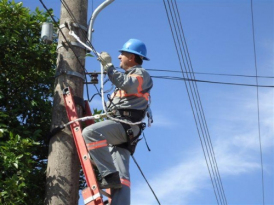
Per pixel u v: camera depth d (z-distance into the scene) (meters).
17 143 6.67
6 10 7.93
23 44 7.90
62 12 7.11
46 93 8.15
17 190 6.35
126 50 6.43
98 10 7.26
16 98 7.78
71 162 6.36
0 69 7.79
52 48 8.16
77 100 6.65
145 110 6.28
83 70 6.89
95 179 5.83
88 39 7.01
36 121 7.83
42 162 7.57
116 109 6.10
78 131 6.17
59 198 6.19
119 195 5.91
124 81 5.91
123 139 6.07
